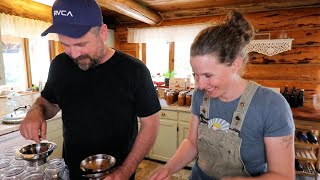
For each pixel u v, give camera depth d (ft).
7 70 9.18
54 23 2.67
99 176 2.39
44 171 2.74
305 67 8.97
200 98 3.02
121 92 3.29
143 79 3.35
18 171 2.71
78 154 3.47
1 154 3.18
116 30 12.56
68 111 3.46
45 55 10.09
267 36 9.30
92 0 2.78
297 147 8.43
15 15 8.25
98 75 3.30
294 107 8.67
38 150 3.03
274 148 2.38
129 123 3.43
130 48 12.44
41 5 9.23
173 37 11.02
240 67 2.47
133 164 2.91
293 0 8.65
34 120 3.16
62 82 3.47
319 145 7.68
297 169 8.04
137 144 3.23
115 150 3.38
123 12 8.56
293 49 9.05
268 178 2.25
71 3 2.62
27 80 9.77
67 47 2.80
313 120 7.33
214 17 10.17
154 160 10.28
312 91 8.98
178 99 9.93
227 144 2.71
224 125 2.73
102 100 3.29
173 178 8.67
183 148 3.21
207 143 2.92
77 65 3.29
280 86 9.42
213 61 2.24
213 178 2.93
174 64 11.84
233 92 2.63
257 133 2.53
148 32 11.55
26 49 9.59
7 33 7.95
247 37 2.43
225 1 9.08
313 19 8.59
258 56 9.57
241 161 2.67
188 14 10.62
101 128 3.32
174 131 9.60
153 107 3.36
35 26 8.95
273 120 2.37
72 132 3.48
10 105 8.29
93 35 2.79
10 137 6.51
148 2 9.18
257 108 2.48
